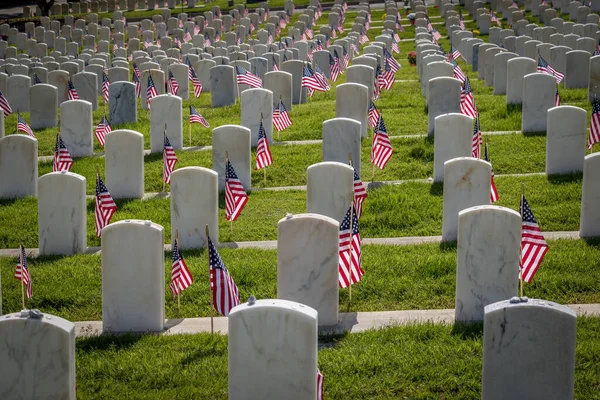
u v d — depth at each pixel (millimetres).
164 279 13539
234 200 16250
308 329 9492
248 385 9688
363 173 20609
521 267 12383
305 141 23906
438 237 16516
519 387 9531
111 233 12523
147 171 21328
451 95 22906
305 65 26734
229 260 15289
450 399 10273
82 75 30516
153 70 30531
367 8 60438
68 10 66812
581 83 28969
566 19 50031
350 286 13172
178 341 12055
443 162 19250
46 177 16078
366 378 10758
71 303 13898
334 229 12430
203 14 61500
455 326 12109
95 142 25188
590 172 15539
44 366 9758
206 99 30875
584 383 10320
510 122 24312
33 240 17297
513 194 18344
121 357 11594
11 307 13703
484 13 50062
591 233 15758
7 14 68500
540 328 9367
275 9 63844
